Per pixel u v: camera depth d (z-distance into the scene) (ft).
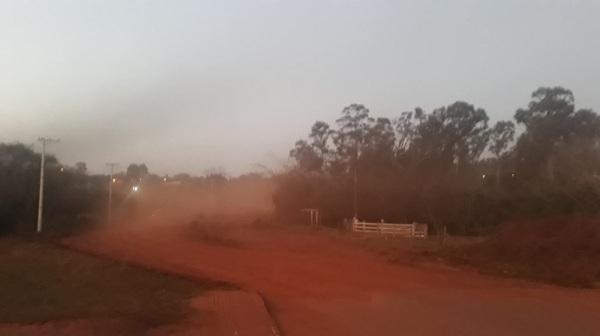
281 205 221.87
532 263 96.73
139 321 52.75
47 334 48.06
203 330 49.73
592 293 69.87
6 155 190.60
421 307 59.93
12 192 184.75
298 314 56.54
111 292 70.95
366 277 81.56
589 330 49.29
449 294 67.92
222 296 65.77
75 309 58.70
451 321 52.95
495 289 72.08
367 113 227.81
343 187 206.39
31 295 69.41
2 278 84.94
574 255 97.04
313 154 232.32
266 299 64.90
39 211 169.17
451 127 231.71
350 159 223.30
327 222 208.13
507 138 236.84
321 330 49.62
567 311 57.88
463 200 182.50
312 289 71.61
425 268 91.66
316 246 127.85
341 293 68.69
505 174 204.23
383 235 163.94
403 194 191.01
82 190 222.69
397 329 49.85
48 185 193.88
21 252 120.57
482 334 47.88
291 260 101.86
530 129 220.02
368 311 57.82
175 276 83.87
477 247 114.52
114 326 50.55
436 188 188.44
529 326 50.85
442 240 140.87
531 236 113.60
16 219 184.55
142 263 99.66
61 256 112.47
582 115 217.97
